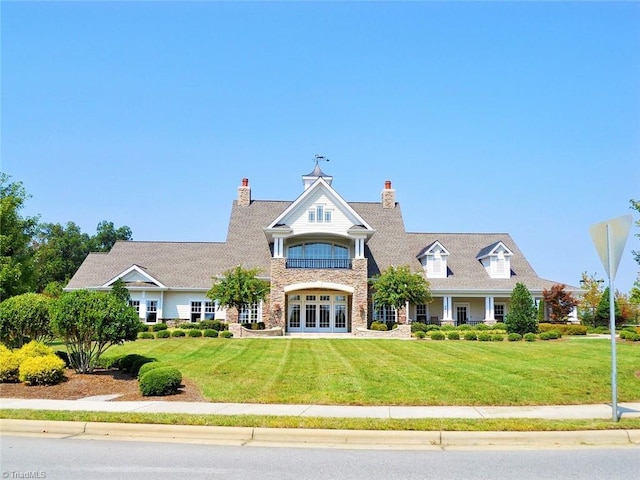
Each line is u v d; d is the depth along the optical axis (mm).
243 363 19953
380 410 12648
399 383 15867
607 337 32719
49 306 17906
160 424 10977
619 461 8969
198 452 9461
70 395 14727
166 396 14383
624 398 14203
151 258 44625
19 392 15000
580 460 9031
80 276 42781
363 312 38469
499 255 43625
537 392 14641
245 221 46375
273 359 21109
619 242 11781
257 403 13547
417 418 11602
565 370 17812
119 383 16234
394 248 44031
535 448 9914
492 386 15375
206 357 21797
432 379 16484
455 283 42125
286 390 14984
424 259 43469
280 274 38781
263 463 8727
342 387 15336
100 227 82000
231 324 34594
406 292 35875
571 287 41750
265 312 39156
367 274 40688
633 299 29953
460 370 18156
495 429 10672
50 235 77500
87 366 17891
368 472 8219
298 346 25969
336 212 40219
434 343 27672
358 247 39312
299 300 40469
